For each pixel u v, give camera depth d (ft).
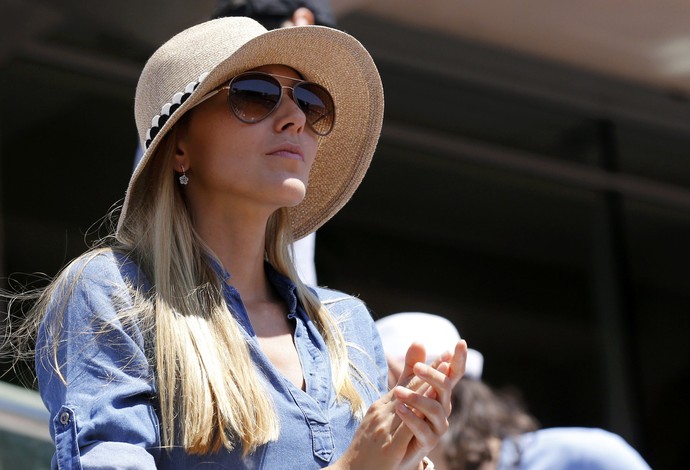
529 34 93.20
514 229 114.32
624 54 95.96
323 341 30.27
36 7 88.17
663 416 115.96
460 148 108.47
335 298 32.71
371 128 34.40
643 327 115.85
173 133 30.81
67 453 25.86
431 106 104.37
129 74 93.66
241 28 31.68
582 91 102.89
